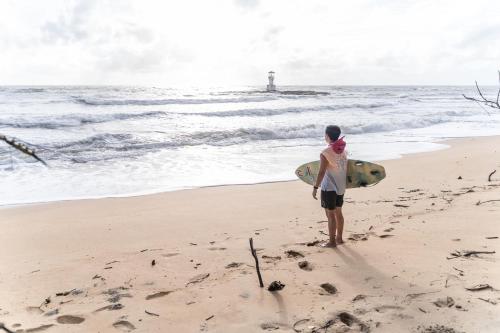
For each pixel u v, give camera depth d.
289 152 15.08
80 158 13.17
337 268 4.57
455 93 84.88
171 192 9.32
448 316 3.33
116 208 8.00
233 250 5.43
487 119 29.05
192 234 6.30
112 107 28.56
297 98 49.38
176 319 3.62
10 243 5.95
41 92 45.03
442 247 4.93
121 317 3.68
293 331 3.33
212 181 10.47
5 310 3.86
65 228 6.70
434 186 9.11
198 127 20.00
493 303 3.46
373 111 31.42
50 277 4.66
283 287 4.14
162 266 4.92
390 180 9.98
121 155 13.89
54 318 3.69
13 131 16.94
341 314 3.55
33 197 8.84
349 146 16.25
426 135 20.14
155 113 24.02
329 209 5.29
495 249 4.73
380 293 3.87
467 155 13.73
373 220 6.57
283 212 7.57
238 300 3.91
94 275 4.70
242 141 17.52
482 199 7.21
